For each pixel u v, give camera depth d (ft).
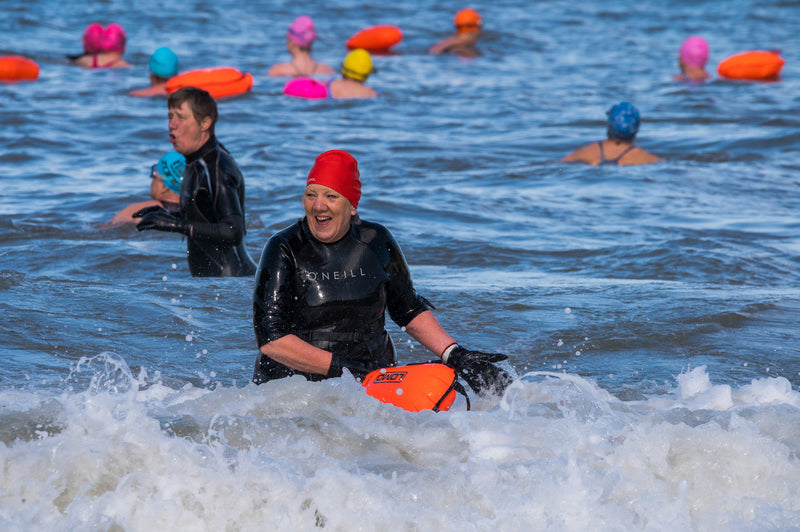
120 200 73.97
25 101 120.47
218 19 213.46
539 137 109.70
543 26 226.79
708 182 86.43
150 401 30.37
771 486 23.22
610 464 23.98
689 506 22.77
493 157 98.12
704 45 153.99
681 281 53.47
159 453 23.67
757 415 26.73
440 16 238.48
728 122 117.80
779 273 56.03
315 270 30.89
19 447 23.81
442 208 74.28
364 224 31.94
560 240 64.75
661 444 24.32
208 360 37.52
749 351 38.81
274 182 82.02
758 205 77.82
